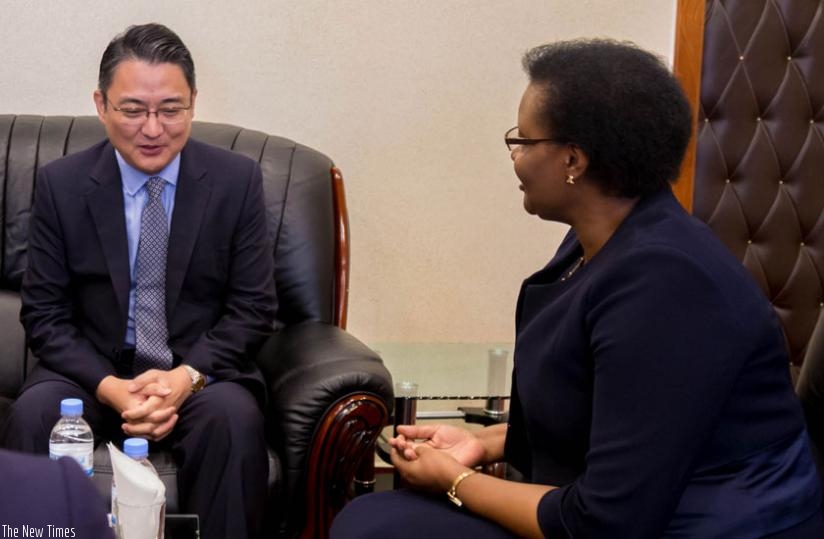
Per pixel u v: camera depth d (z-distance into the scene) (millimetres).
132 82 2535
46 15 3418
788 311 3982
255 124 3592
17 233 3045
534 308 2008
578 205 1887
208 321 2781
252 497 2475
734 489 1729
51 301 2709
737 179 3893
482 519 1936
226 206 2760
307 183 3197
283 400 2619
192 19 3492
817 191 3912
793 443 1791
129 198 2713
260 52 3547
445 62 3670
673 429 1654
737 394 1729
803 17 3812
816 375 2102
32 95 3461
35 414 2469
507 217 3822
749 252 3939
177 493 2496
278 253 3121
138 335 2705
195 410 2541
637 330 1688
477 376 3115
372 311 3799
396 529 1920
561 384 1857
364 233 3736
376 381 2607
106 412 2641
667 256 1714
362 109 3646
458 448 2172
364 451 2619
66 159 2764
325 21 3562
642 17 3797
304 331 2971
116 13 3453
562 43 1888
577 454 1898
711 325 1672
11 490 732
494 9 3670
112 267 2682
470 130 3736
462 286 3842
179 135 2621
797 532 1736
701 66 3824
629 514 1663
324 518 2605
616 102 1761
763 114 3869
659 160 1794
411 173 3727
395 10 3602
